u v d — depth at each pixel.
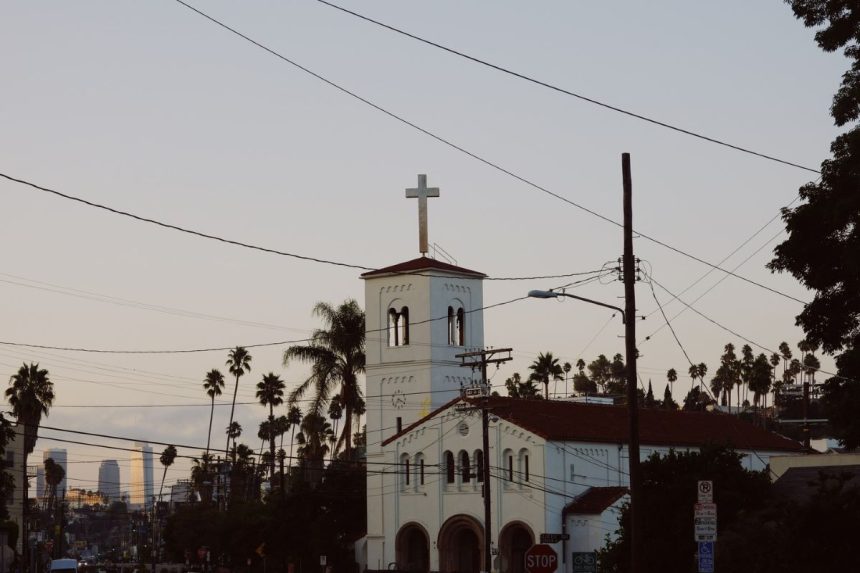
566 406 109.75
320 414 128.88
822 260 51.06
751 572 50.94
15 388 156.88
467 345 119.69
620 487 101.69
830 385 52.12
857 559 45.41
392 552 110.06
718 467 65.50
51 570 118.44
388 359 118.94
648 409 117.88
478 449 104.88
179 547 181.12
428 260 119.62
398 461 110.69
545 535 74.69
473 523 104.25
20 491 167.12
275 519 119.56
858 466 70.06
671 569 63.34
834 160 50.75
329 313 128.50
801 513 46.72
